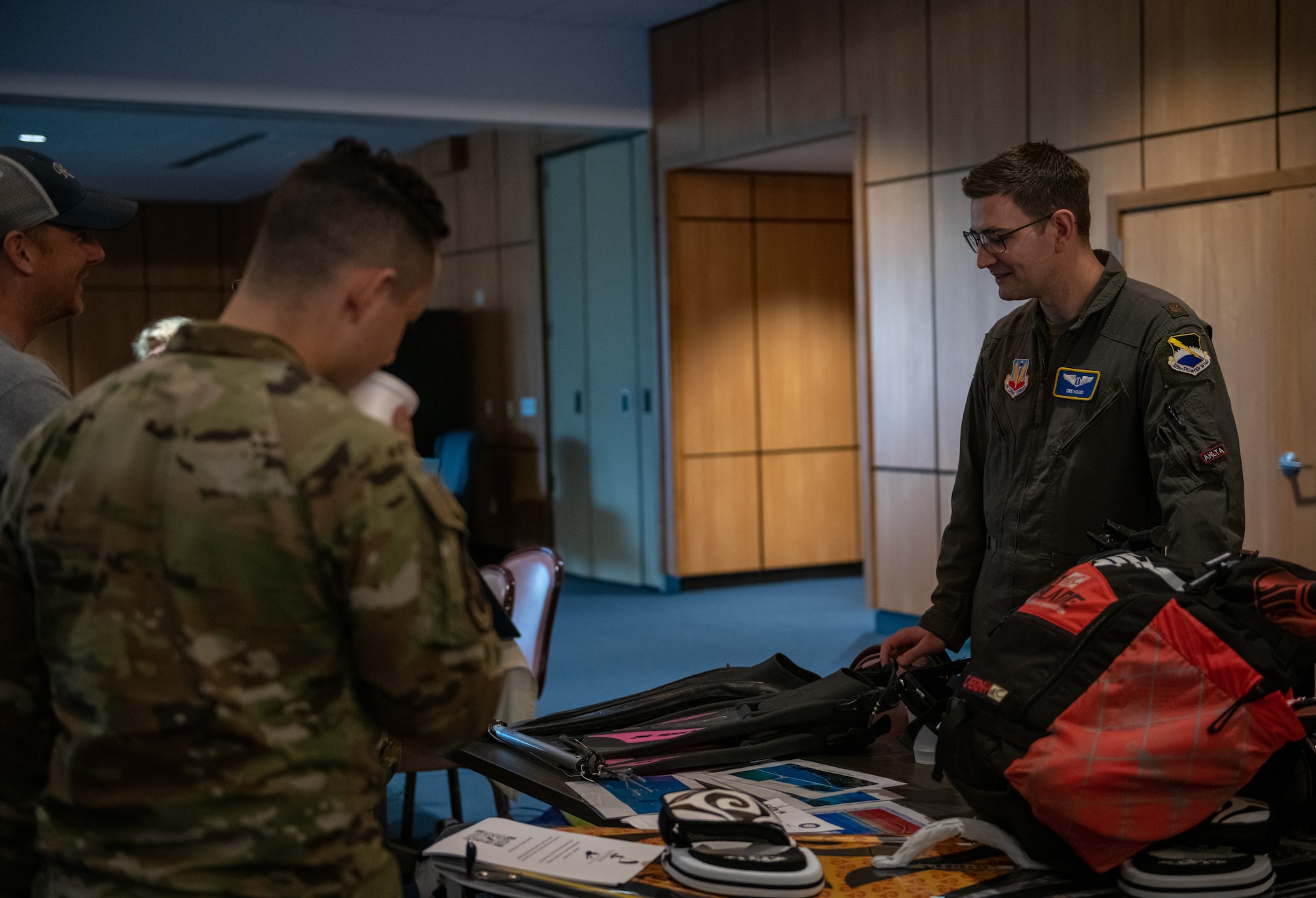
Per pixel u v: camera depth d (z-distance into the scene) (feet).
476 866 4.84
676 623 22.47
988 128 19.04
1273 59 15.16
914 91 20.22
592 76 25.34
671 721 6.77
